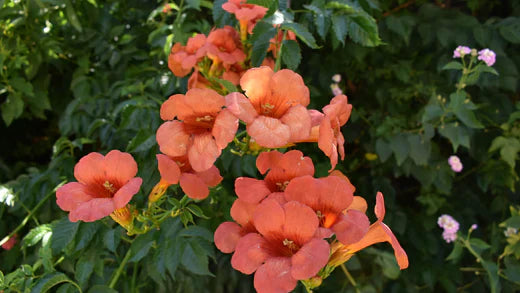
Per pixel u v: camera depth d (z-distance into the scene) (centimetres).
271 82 137
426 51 342
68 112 298
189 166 154
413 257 350
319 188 128
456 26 322
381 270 335
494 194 371
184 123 141
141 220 163
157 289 261
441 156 336
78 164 143
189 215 191
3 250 329
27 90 312
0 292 210
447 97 331
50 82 350
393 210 336
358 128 353
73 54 324
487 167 346
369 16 226
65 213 271
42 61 326
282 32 215
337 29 219
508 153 317
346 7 219
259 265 124
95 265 222
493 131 331
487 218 362
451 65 289
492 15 385
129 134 255
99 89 313
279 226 125
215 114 136
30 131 394
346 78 362
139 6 343
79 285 213
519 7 346
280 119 137
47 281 200
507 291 329
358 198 146
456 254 304
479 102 342
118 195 133
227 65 223
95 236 217
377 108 356
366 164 371
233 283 289
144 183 212
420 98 348
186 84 272
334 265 138
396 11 349
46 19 321
